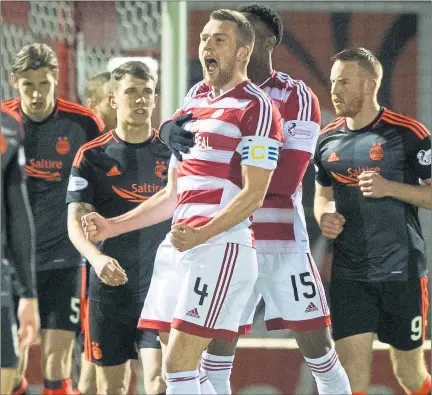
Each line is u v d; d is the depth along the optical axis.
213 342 19.11
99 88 24.95
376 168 20.66
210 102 16.86
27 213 16.06
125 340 21.41
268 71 19.56
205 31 16.84
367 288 20.52
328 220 20.22
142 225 18.62
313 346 19.52
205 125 16.61
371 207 20.45
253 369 27.09
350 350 20.41
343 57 20.69
